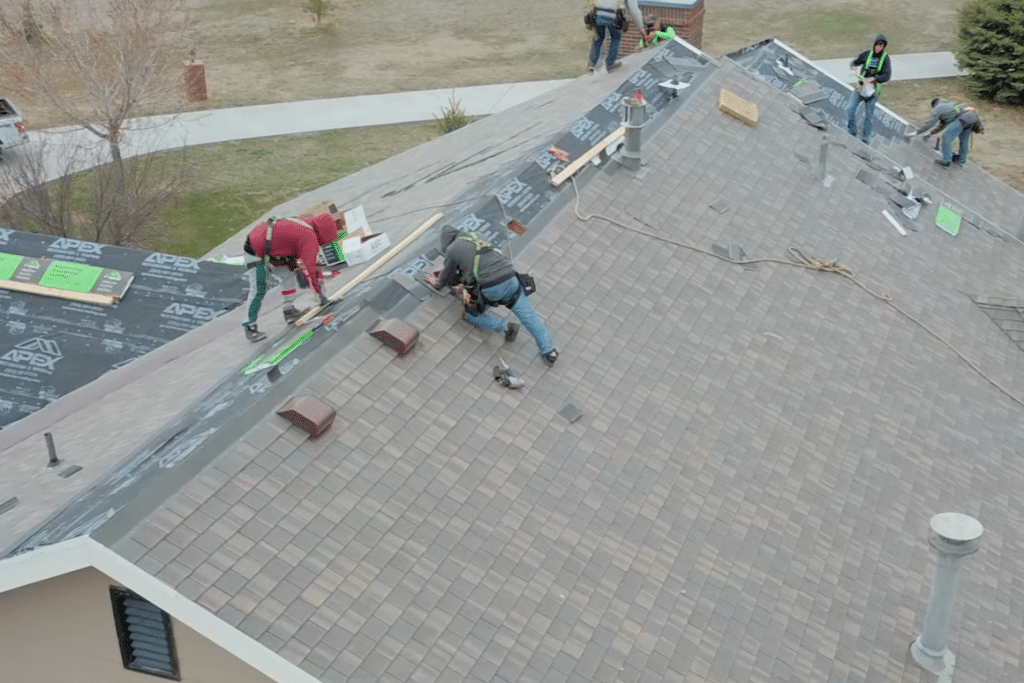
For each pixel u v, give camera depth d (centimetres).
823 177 1647
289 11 4419
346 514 920
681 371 1210
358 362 1043
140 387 1316
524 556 957
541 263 1260
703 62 1812
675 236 1395
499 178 1416
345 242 1375
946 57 3947
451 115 3250
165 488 869
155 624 900
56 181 2872
